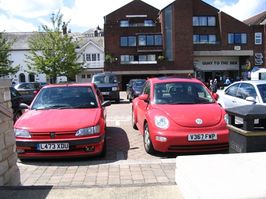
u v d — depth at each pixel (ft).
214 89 115.34
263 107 12.71
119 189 14.16
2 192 14.12
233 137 13.32
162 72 177.78
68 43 143.84
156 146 23.82
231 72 191.01
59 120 23.98
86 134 23.08
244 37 186.50
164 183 14.69
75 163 22.65
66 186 14.76
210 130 23.59
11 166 15.89
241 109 12.83
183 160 12.55
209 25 186.29
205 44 185.16
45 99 28.25
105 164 21.89
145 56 182.60
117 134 33.09
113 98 76.23
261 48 187.21
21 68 194.29
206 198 9.38
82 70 154.40
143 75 178.19
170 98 27.43
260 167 11.28
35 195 13.82
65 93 28.86
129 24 192.54
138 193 13.65
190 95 27.78
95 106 27.50
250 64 185.98
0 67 127.95
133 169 20.25
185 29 180.75
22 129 23.13
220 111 25.18
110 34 180.75
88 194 13.79
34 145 22.79
